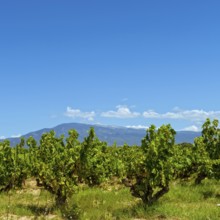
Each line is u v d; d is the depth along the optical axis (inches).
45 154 949.8
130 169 842.8
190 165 1254.9
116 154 1579.7
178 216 716.7
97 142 1371.8
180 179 1301.7
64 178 860.6
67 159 868.6
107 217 726.5
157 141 827.4
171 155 837.2
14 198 1027.3
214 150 1216.2
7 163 1119.0
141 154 856.9
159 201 864.9
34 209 836.0
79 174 908.6
